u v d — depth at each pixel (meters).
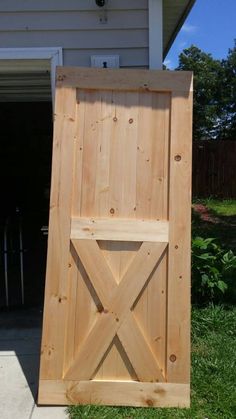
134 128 3.82
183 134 3.80
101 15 4.84
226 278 6.27
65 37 4.86
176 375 3.76
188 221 3.79
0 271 8.52
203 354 4.59
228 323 5.34
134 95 3.83
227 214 14.05
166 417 3.58
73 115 3.79
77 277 3.80
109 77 3.80
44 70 5.26
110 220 3.79
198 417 3.59
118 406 3.74
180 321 3.78
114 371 3.81
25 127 11.68
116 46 4.86
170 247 3.79
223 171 17.00
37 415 3.62
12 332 5.36
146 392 3.76
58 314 3.77
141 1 4.83
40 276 8.19
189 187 3.80
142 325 3.81
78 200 3.80
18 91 8.08
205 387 3.98
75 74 3.79
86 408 3.65
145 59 4.86
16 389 4.02
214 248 6.58
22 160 12.34
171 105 3.81
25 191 12.50
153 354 3.80
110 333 3.78
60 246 3.78
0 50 4.85
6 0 4.84
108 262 3.80
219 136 31.53
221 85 31.33
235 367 4.34
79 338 3.80
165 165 3.83
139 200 3.82
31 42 4.86
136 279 3.79
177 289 3.79
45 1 4.84
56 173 3.78
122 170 3.82
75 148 3.80
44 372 3.76
